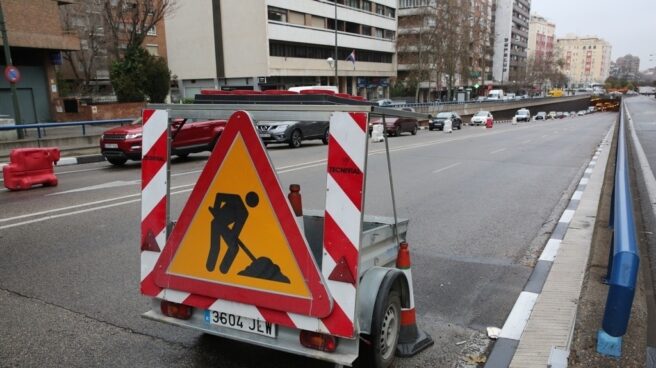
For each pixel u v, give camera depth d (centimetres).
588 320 380
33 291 475
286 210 284
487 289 486
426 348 367
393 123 2794
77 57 4806
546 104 10212
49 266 546
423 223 748
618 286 312
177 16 5644
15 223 736
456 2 6638
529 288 484
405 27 7612
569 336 369
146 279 333
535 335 376
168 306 328
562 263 547
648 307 426
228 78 5481
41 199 930
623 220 341
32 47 2670
